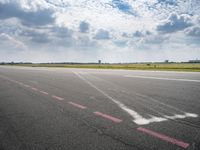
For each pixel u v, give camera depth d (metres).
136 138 3.44
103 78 16.47
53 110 5.60
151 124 4.20
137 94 8.15
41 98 7.57
